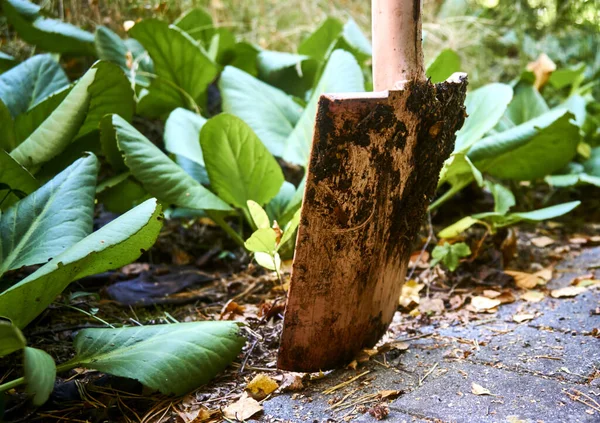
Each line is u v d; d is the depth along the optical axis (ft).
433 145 4.77
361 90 7.41
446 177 7.48
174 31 8.67
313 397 4.64
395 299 5.53
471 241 8.28
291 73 10.57
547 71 10.41
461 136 7.35
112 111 7.29
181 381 4.49
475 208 9.81
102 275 7.41
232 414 4.41
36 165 6.48
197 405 4.65
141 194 7.48
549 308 6.38
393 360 5.20
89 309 6.54
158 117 9.73
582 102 10.18
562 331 5.62
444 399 4.39
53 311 6.33
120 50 9.05
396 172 4.62
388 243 4.94
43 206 5.23
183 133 7.47
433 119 4.63
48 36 9.04
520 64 14.46
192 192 6.49
